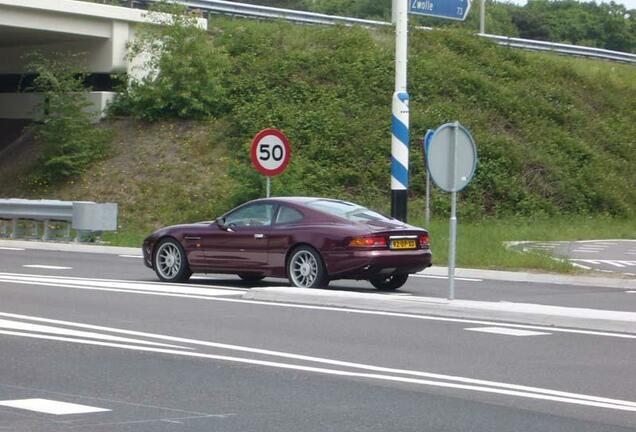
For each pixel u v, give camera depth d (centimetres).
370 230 1962
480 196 4228
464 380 1152
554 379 1163
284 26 5019
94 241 3247
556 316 1609
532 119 4816
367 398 1051
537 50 5775
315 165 4112
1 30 4262
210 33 4931
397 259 1977
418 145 4350
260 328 1527
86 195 4050
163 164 4138
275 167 2653
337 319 1628
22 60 4734
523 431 917
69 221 3269
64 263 2628
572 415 985
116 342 1384
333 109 4403
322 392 1077
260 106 4369
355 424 934
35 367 1198
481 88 4862
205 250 2120
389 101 4547
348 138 4278
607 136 5016
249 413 973
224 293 1969
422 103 4609
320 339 1431
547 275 2452
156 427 909
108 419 938
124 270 2455
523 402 1041
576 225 4097
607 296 2095
